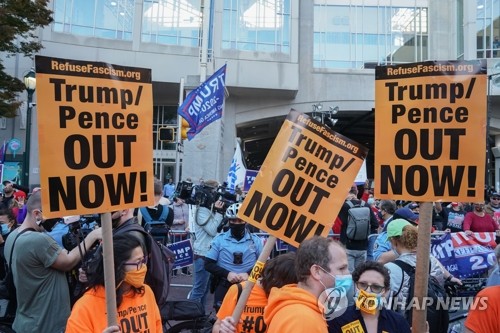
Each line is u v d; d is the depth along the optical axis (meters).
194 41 27.50
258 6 28.36
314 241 2.59
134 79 2.97
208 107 11.47
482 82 3.11
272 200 3.38
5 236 5.66
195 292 6.74
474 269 6.32
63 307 3.76
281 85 28.12
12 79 19.64
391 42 31.67
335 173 3.40
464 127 3.11
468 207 10.55
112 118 2.87
